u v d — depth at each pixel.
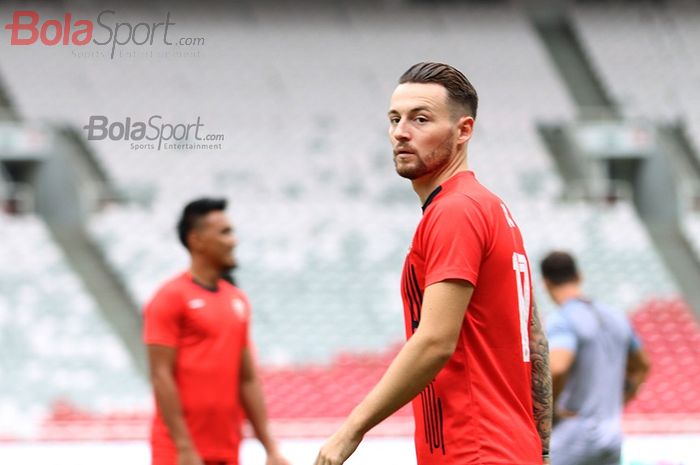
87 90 64.62
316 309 55.19
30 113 62.06
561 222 61.59
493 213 10.15
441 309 9.59
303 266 57.47
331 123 66.19
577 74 73.81
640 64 73.69
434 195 10.34
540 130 67.88
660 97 71.31
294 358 52.25
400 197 62.19
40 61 65.62
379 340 53.66
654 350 54.41
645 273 58.97
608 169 65.94
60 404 47.22
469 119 10.49
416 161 10.30
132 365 50.19
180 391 17.62
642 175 65.19
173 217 58.69
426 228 9.97
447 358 9.59
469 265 9.70
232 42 69.81
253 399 18.75
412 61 71.50
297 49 70.75
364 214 60.84
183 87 66.25
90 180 60.53
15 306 52.25
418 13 75.50
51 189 58.78
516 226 10.52
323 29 72.62
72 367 49.44
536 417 10.73
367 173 63.28
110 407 47.41
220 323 17.86
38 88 64.00
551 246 60.00
